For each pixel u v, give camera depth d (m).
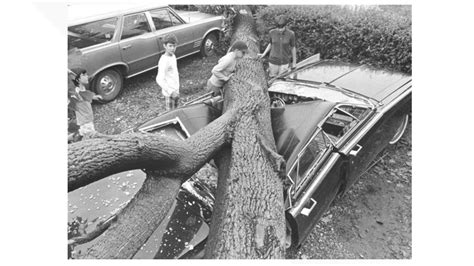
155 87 6.37
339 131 4.67
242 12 6.25
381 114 4.25
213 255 3.02
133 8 5.85
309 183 3.58
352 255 3.85
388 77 4.96
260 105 4.21
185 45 6.33
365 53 5.68
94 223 3.29
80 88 4.70
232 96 4.40
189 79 6.31
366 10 5.84
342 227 4.12
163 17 6.13
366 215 4.24
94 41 5.51
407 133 5.16
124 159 2.98
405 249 3.89
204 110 4.40
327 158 3.77
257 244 3.02
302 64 5.68
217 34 6.77
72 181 2.78
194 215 3.43
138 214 3.11
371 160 4.36
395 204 4.33
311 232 4.05
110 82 5.85
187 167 3.42
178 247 3.18
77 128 4.84
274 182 3.48
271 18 6.33
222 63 4.64
